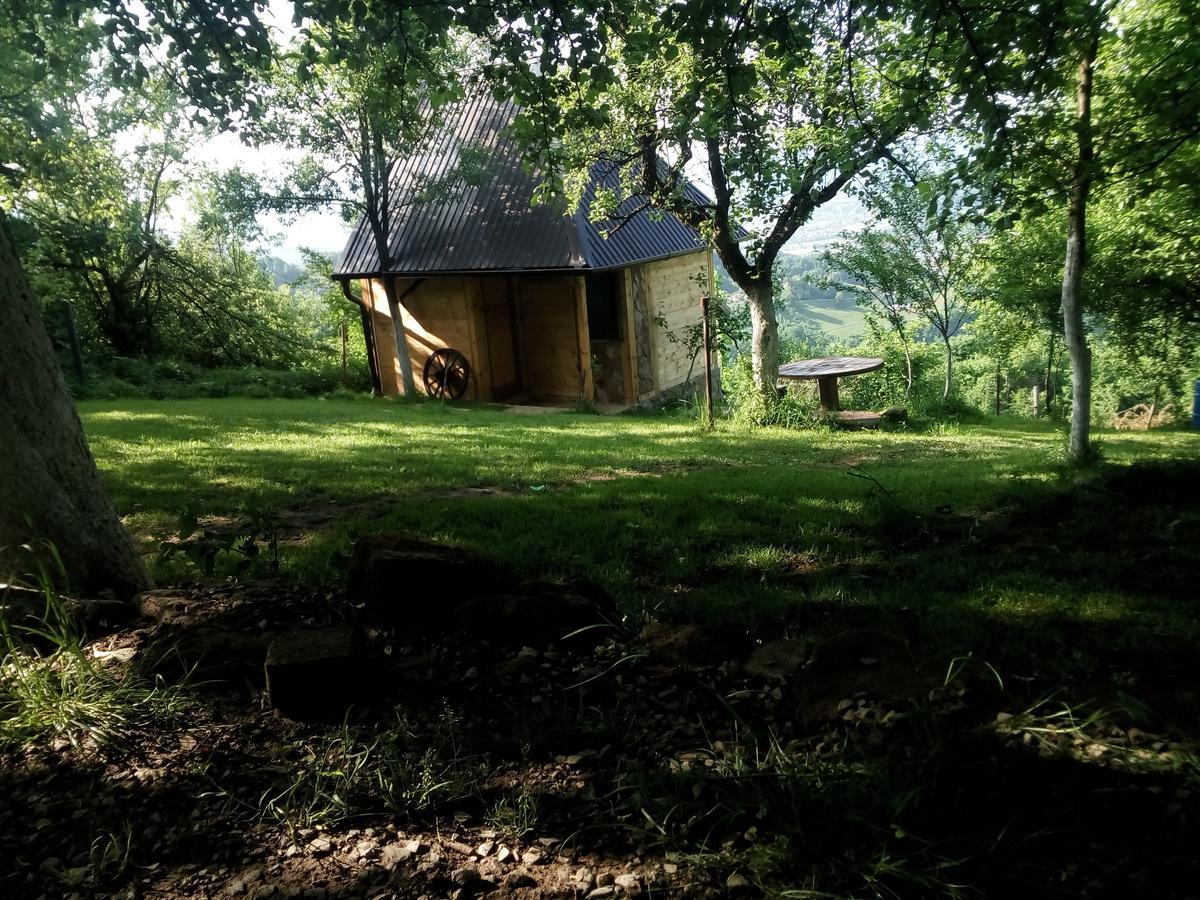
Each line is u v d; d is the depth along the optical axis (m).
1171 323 20.22
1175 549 4.75
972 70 6.68
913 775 2.40
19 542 3.73
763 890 2.07
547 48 6.61
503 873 2.23
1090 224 18.73
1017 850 2.13
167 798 2.57
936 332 30.19
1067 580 4.27
